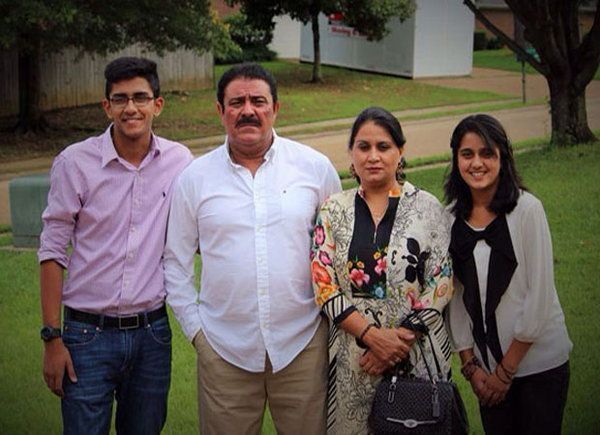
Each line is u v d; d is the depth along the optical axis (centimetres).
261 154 362
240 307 355
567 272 733
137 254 369
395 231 346
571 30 1310
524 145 1430
